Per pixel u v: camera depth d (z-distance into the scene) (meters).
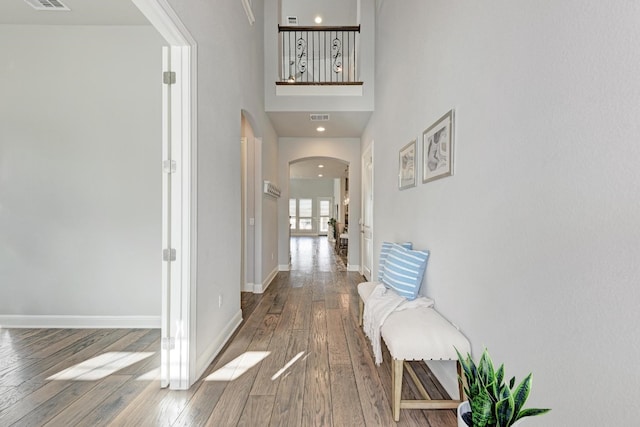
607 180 0.86
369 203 4.89
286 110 4.40
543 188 1.10
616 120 0.84
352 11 5.80
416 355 1.60
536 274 1.13
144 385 1.93
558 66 1.03
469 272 1.62
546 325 1.09
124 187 2.96
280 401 1.77
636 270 0.79
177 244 1.89
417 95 2.44
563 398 1.01
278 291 4.36
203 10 2.09
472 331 1.59
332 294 4.20
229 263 2.74
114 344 2.55
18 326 2.92
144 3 1.48
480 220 1.52
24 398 1.79
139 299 2.95
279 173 5.84
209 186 2.22
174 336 1.90
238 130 3.03
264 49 4.40
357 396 1.82
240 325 3.01
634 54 0.79
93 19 2.84
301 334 2.78
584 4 0.93
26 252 2.92
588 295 0.92
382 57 3.77
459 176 1.74
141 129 2.96
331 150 5.88
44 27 2.91
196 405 1.73
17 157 2.91
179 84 1.89
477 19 1.54
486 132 1.47
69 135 2.93
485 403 0.91
